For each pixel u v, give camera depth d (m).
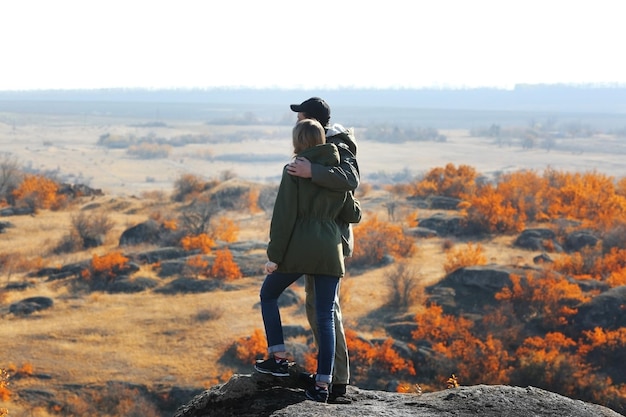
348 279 56.00
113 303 51.03
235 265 56.44
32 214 85.69
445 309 48.69
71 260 64.12
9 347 42.62
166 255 61.06
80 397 37.22
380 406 5.58
